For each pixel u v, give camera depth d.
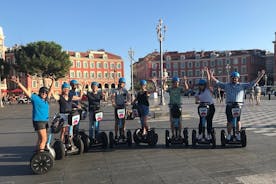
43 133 7.62
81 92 9.59
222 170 6.95
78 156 8.94
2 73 59.19
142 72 118.50
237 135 9.35
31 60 61.84
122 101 10.02
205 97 9.41
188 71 104.62
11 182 6.86
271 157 8.03
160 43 30.53
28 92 7.56
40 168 7.31
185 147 9.67
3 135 14.52
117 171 7.30
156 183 6.29
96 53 101.56
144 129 10.05
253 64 98.25
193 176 6.61
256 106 28.44
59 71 63.81
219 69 100.56
